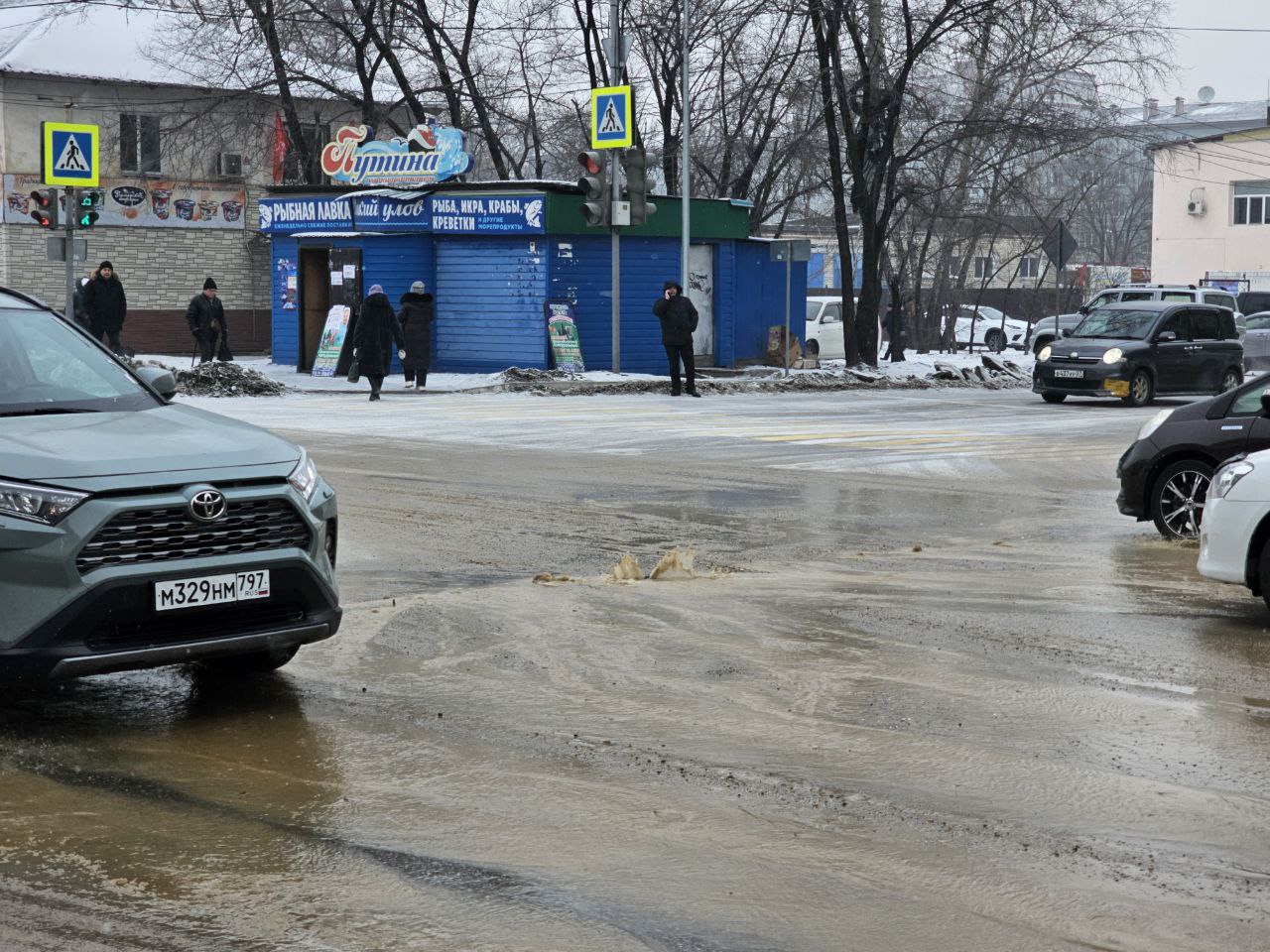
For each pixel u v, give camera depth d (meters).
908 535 11.39
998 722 6.17
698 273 32.62
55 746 5.79
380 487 13.55
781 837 4.81
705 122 38.03
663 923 4.12
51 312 7.19
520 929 4.07
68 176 25.48
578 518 11.91
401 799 5.16
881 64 33.81
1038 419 22.95
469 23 35.66
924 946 3.99
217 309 31.19
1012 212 44.00
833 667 7.04
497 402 24.80
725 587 8.99
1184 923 4.15
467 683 6.71
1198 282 66.69
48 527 5.48
